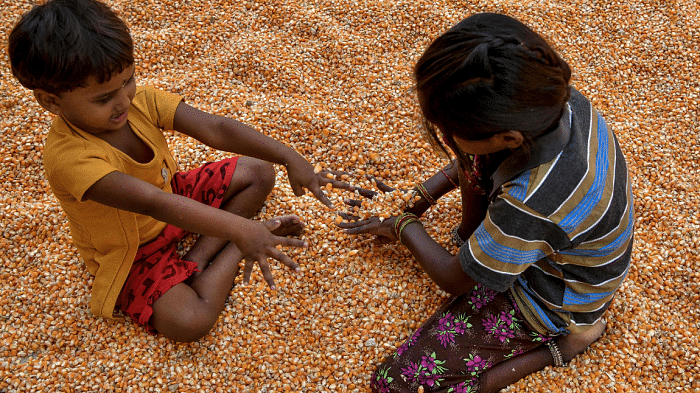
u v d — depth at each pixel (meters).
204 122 2.12
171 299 2.06
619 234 1.76
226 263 2.21
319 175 2.18
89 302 2.25
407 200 2.32
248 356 2.16
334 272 2.36
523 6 3.43
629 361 2.15
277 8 3.37
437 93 1.45
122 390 2.07
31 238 2.48
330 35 3.25
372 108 2.97
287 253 2.42
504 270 1.72
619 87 3.14
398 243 2.44
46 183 2.68
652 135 2.90
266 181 2.44
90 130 1.86
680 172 2.76
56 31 1.56
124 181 1.76
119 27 1.69
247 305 2.25
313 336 2.23
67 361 2.13
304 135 2.85
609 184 1.65
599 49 3.28
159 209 1.77
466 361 2.01
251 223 1.79
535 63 1.38
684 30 3.29
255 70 3.09
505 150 1.67
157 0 3.35
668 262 2.42
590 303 1.94
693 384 2.11
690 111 2.98
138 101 2.06
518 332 2.00
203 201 2.35
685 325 2.25
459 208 2.60
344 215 2.36
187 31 3.24
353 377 2.14
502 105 1.38
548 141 1.53
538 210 1.58
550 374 2.14
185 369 2.12
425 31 3.29
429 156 2.79
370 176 2.50
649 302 2.31
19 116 2.84
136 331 2.18
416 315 2.26
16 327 2.22
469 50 1.39
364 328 2.23
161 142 2.11
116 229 2.03
